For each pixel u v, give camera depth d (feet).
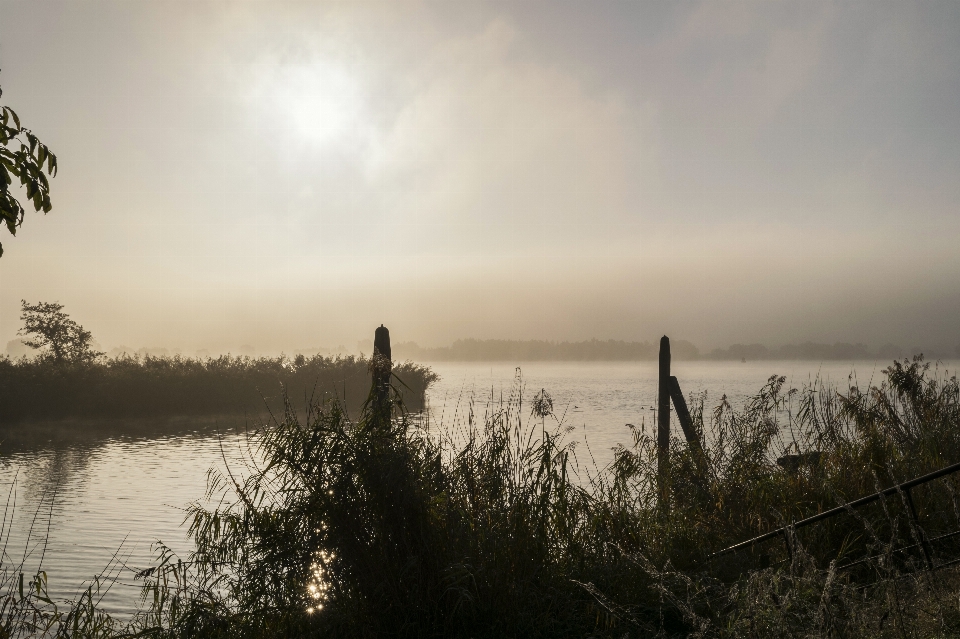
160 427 109.70
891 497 20.81
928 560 14.10
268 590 16.48
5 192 13.25
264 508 17.83
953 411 27.04
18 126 13.58
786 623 11.60
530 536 17.81
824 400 28.91
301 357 152.66
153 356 157.58
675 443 26.07
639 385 258.78
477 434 20.12
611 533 19.72
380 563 16.12
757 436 24.81
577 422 94.32
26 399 123.85
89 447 85.30
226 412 132.26
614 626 15.48
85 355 184.24
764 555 19.47
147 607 26.66
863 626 11.26
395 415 18.61
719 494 22.52
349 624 15.85
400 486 16.12
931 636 11.14
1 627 17.83
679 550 20.22
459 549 16.58
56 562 34.12
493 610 16.16
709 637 13.50
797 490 22.20
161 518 44.34
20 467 69.15
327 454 16.76
